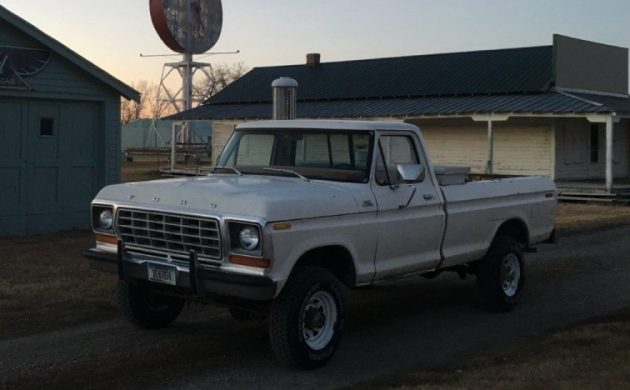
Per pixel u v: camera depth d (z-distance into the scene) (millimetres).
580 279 10461
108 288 8883
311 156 7199
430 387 5609
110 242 6734
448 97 29141
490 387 5586
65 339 6984
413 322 7973
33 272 9844
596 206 22172
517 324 7926
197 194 6164
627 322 7730
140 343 6941
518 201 8773
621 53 30688
